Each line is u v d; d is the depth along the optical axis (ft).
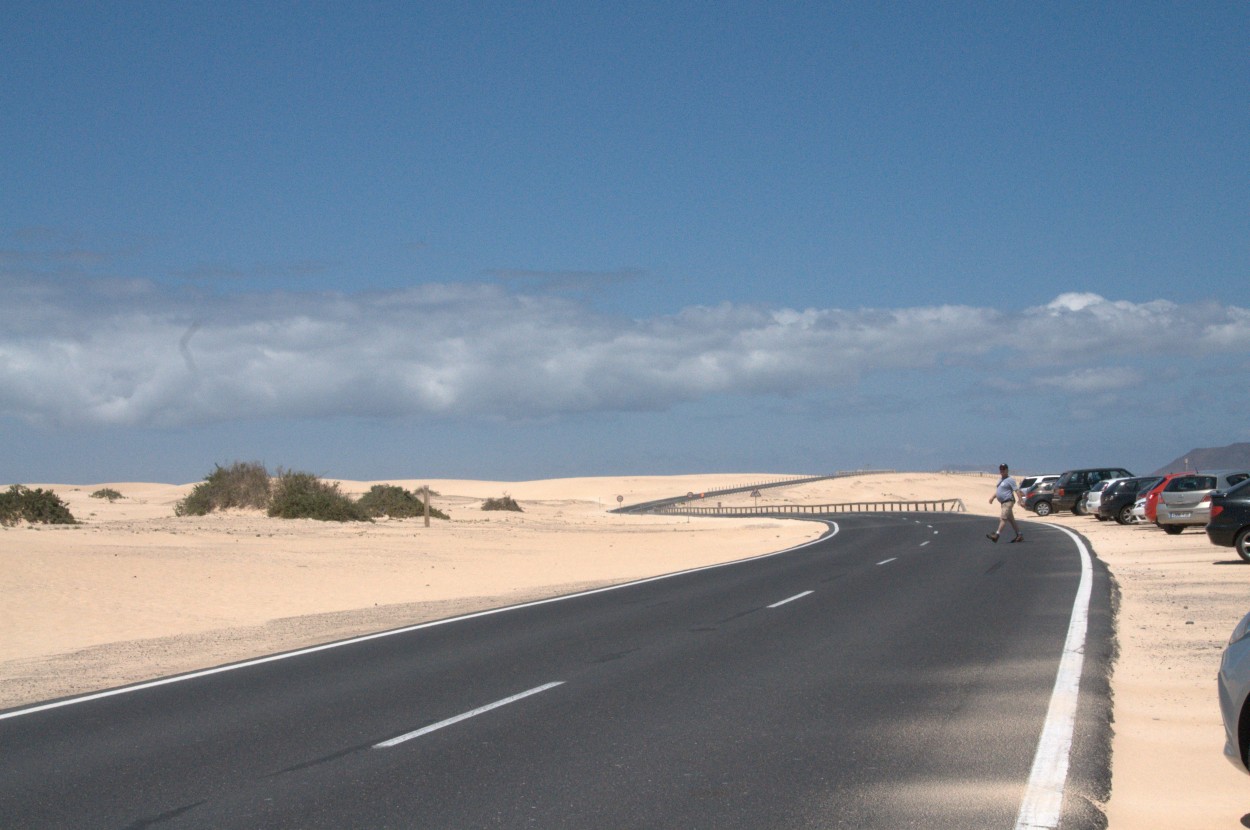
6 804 22.49
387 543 113.70
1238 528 67.72
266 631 52.80
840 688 32.76
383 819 20.71
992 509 278.26
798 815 20.26
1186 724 27.45
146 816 21.39
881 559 87.61
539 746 26.35
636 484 506.48
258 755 26.23
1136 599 52.70
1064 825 19.33
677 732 27.45
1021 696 30.55
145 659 44.65
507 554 109.40
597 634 46.91
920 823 19.61
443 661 40.34
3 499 124.16
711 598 61.16
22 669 43.14
